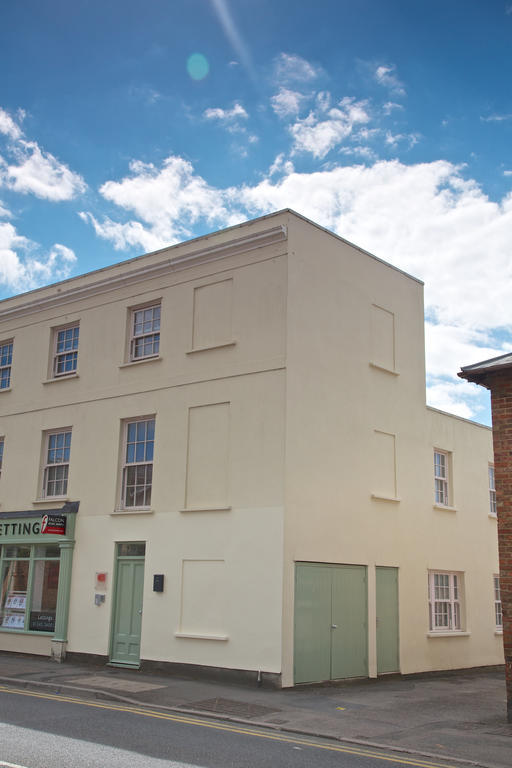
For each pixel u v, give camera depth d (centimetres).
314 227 1638
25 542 1841
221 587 1477
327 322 1631
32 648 1767
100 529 1712
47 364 1955
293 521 1443
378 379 1775
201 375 1628
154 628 1555
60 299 1956
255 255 1603
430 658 1792
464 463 2088
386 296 1848
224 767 759
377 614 1639
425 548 1847
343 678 1505
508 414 1205
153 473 1656
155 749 825
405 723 1076
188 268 1719
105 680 1383
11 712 1030
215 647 1452
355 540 1606
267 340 1540
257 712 1119
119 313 1830
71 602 1716
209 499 1548
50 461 1898
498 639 2084
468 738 979
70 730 913
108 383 1802
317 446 1541
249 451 1509
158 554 1595
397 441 1808
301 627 1420
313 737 970
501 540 1167
